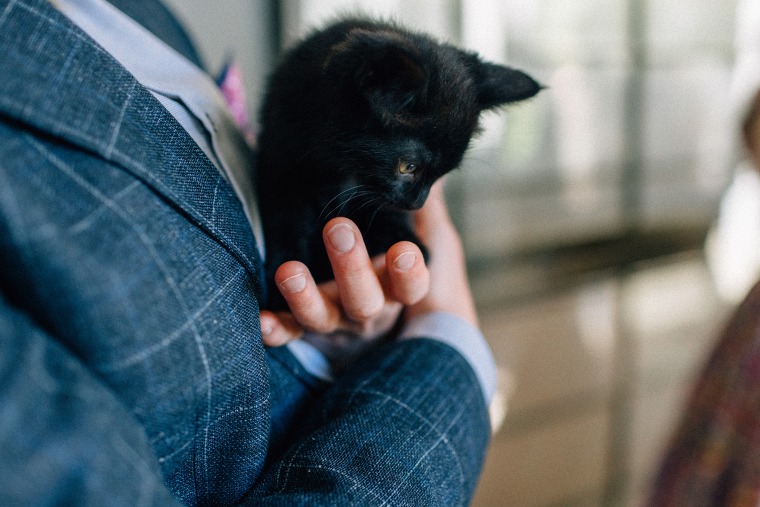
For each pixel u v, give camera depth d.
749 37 1.67
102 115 0.30
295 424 0.41
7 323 0.25
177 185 0.32
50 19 0.30
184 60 0.49
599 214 1.57
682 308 1.67
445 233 0.54
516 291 1.41
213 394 0.32
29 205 0.27
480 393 0.42
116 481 0.26
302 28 1.01
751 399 0.73
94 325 0.28
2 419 0.23
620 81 1.50
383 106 0.49
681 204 1.70
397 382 0.39
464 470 0.38
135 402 0.29
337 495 0.32
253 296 0.35
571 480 1.49
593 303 1.52
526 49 1.33
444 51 0.55
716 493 0.77
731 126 1.70
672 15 1.53
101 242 0.28
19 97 0.28
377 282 0.41
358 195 0.52
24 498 0.23
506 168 1.37
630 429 1.57
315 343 0.47
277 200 0.48
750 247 1.80
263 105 0.55
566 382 1.49
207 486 0.34
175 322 0.30
